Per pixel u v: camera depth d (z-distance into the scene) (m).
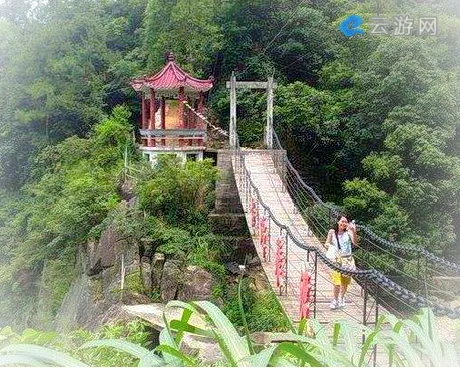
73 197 13.73
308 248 6.65
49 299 14.20
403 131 14.15
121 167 15.73
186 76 15.23
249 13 21.80
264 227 9.52
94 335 4.94
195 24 20.56
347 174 18.53
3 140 22.19
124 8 27.27
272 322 8.09
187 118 16.52
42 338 2.02
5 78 22.98
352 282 8.42
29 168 21.64
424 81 14.96
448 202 13.36
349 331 1.66
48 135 21.52
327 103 18.02
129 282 10.62
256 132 18.73
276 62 21.86
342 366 1.33
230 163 14.30
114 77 23.20
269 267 8.95
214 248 11.88
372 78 16.11
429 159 13.38
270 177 13.80
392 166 14.06
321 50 21.23
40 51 21.38
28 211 18.17
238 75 21.09
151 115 15.35
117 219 11.92
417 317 1.73
